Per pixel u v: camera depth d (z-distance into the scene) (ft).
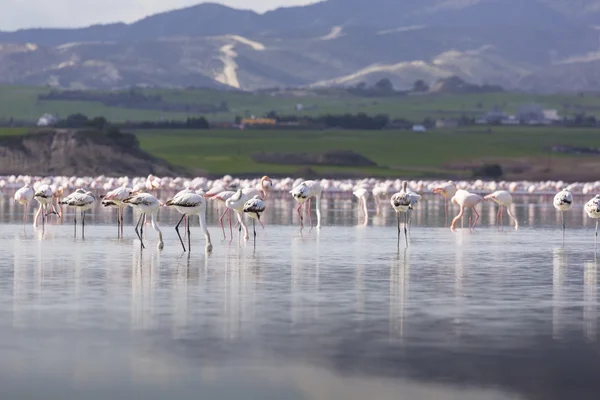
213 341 59.47
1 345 58.18
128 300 73.56
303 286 81.82
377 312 69.21
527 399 48.88
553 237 138.72
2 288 79.20
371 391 49.85
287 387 50.39
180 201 108.99
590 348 58.13
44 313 67.87
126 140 568.82
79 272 89.86
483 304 73.00
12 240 123.34
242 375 52.39
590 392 49.85
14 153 532.73
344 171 649.20
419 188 329.11
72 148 539.29
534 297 76.64
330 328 63.36
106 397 48.85
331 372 52.95
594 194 354.95
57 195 166.40
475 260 104.12
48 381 51.19
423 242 127.54
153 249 112.47
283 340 59.82
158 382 51.13
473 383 51.11
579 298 76.23
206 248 110.11
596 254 112.06
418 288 81.10
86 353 56.49
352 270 93.56
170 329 62.75
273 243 123.34
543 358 55.83
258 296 76.02
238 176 586.04
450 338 60.59
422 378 51.96
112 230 141.38
